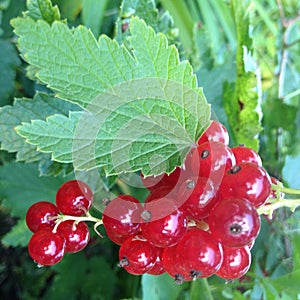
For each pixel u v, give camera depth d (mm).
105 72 90
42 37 88
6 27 163
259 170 86
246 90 134
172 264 89
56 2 163
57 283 192
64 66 89
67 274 193
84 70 89
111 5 154
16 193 163
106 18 153
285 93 212
